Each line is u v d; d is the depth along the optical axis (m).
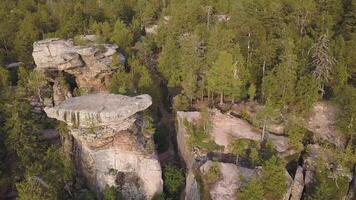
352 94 61.75
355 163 59.31
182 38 83.25
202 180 55.06
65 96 79.31
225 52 64.88
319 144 63.09
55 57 80.12
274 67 68.56
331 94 70.38
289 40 67.25
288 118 64.31
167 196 60.59
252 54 73.75
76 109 58.19
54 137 72.81
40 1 127.75
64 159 61.62
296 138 61.41
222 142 61.34
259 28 74.69
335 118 66.50
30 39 93.44
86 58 80.50
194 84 72.00
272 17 76.94
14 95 71.44
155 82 78.00
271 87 65.75
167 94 80.81
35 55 80.19
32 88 78.25
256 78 73.06
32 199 51.31
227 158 60.00
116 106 58.94
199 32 81.44
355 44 69.69
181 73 76.56
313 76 65.12
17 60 94.31
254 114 67.38
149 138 62.25
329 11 81.31
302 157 61.62
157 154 64.56
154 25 108.00
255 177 52.47
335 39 74.50
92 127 58.12
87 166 61.41
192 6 94.75
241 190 51.34
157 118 75.06
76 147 64.25
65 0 120.12
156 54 96.12
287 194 54.91
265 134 62.50
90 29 97.56
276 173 51.41
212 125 64.50
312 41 72.38
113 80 74.31
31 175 55.12
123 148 59.38
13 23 101.62
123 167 59.91
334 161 59.81
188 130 63.06
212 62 70.44
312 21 80.44
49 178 57.41
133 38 97.56
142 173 59.62
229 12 95.31
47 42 82.69
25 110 68.81
